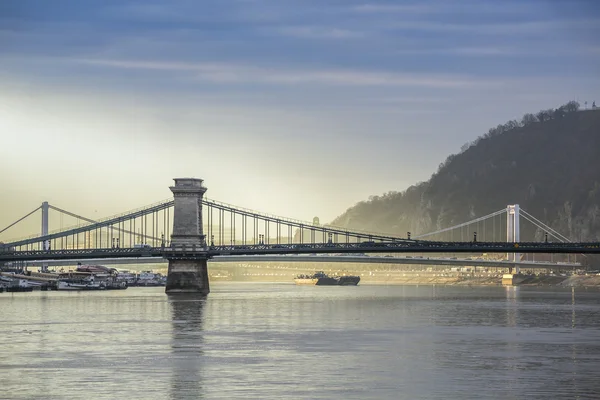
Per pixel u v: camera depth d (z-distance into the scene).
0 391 142.00
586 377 152.75
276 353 180.00
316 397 137.62
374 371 158.38
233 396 138.38
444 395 138.75
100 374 155.50
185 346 189.88
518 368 161.50
